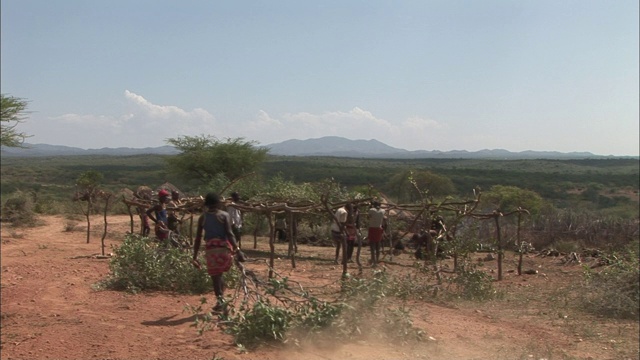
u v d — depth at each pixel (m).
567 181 84.62
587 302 10.35
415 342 7.05
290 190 17.81
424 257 13.41
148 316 7.88
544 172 110.06
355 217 14.46
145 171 95.75
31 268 12.16
